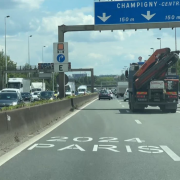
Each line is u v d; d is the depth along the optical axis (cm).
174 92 2220
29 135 1169
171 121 1672
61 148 920
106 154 837
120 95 7144
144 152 863
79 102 3284
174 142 1021
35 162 746
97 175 633
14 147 934
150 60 2216
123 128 1382
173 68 2233
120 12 2431
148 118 1847
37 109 1361
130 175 632
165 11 2378
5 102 2086
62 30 2589
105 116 1998
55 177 619
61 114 1989
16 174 641
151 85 2198
